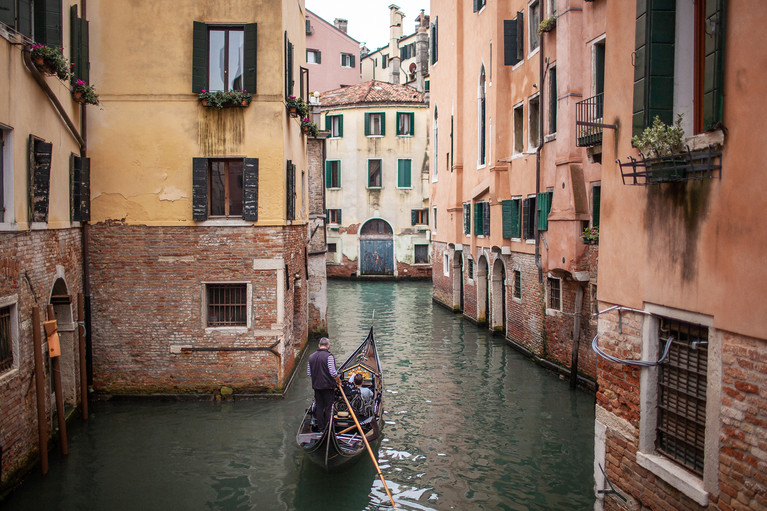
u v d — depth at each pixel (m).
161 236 11.48
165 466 8.95
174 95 11.39
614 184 5.67
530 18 15.27
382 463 9.21
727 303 4.21
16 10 8.52
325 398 9.33
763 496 3.93
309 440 8.88
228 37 11.55
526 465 9.06
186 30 11.34
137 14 11.30
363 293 29.14
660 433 5.20
